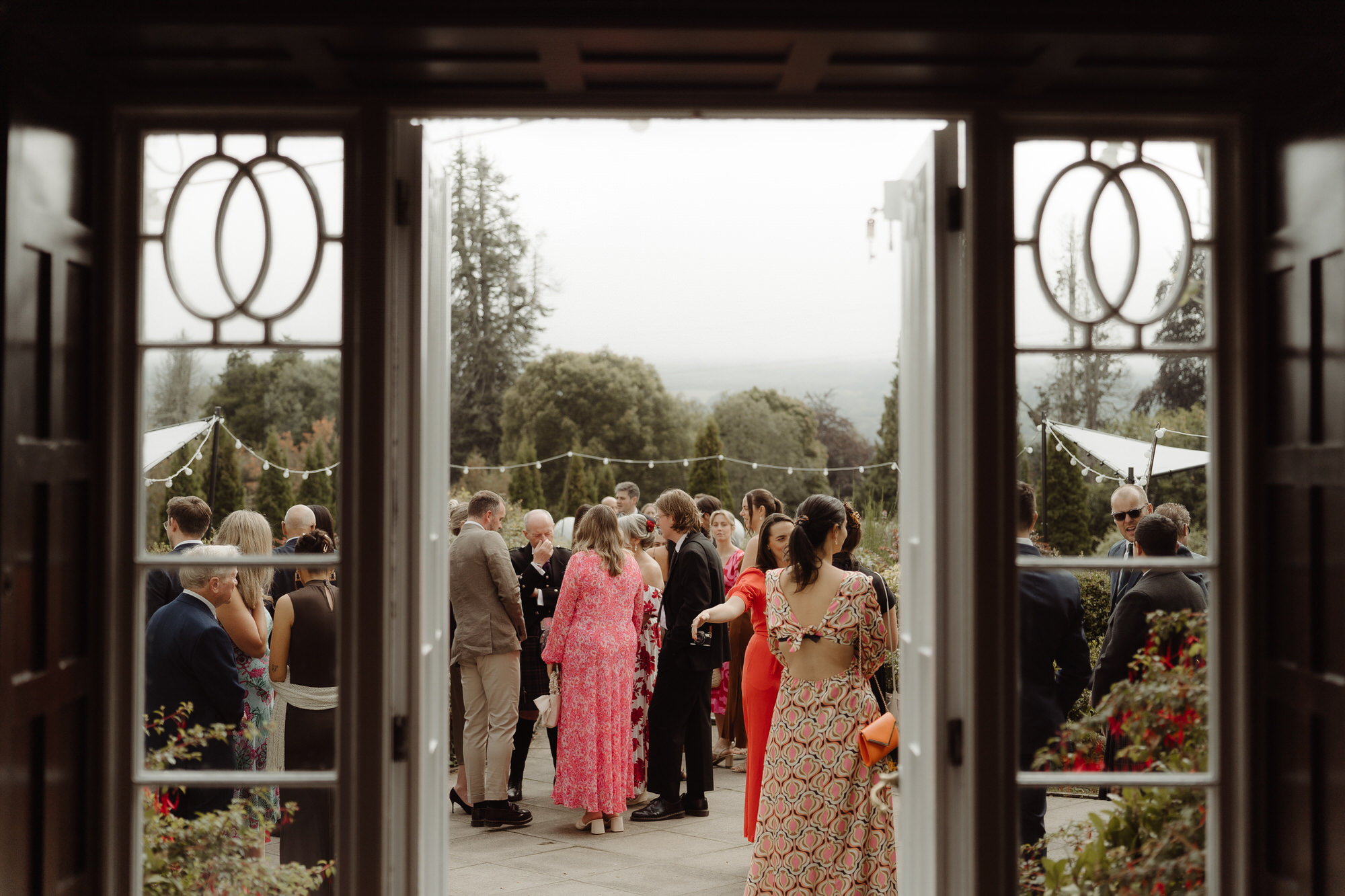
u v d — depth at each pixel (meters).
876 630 3.30
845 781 3.26
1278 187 2.02
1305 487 1.95
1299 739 1.98
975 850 2.02
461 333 30.09
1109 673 2.57
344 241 2.04
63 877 1.92
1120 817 2.27
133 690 2.04
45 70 1.84
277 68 1.93
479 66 1.91
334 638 3.26
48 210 1.86
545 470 30.91
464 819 5.24
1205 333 2.14
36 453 1.82
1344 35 1.81
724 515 6.18
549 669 5.55
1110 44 1.84
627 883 4.20
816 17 1.78
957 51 1.88
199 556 2.07
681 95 2.03
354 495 2.03
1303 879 1.96
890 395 35.78
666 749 5.20
